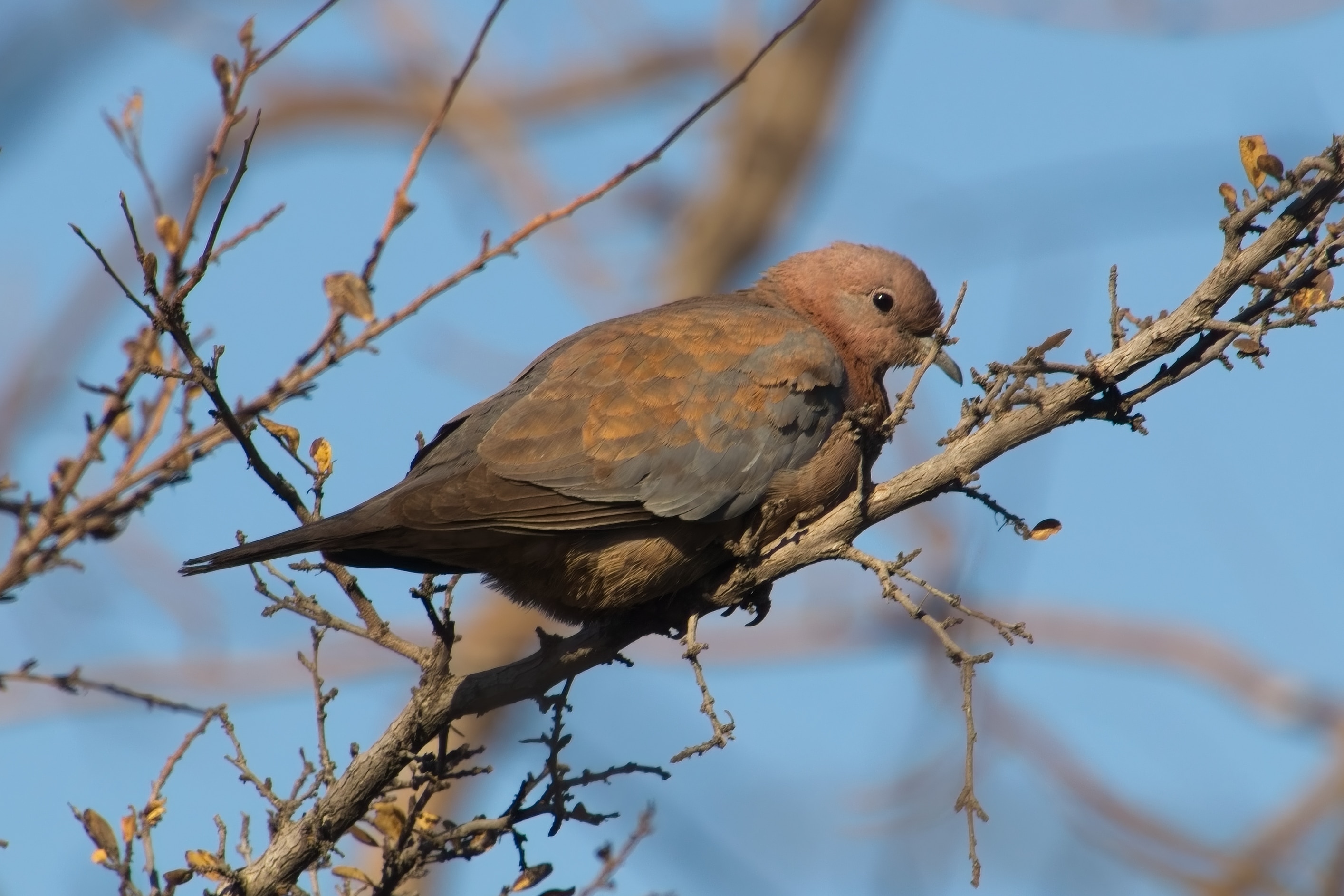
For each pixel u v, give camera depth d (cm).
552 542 1080
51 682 988
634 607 1116
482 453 1095
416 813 919
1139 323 935
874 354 1375
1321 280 916
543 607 1138
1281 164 913
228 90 1059
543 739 945
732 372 1145
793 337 1189
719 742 891
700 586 1108
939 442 963
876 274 1370
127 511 1055
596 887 1020
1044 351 937
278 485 984
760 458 1123
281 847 932
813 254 1402
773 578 1033
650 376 1133
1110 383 936
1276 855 1430
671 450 1103
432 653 944
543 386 1137
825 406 1170
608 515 1080
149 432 1089
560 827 940
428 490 1033
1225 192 927
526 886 941
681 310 1217
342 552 1034
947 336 995
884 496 977
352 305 1108
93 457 1033
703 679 923
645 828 1038
